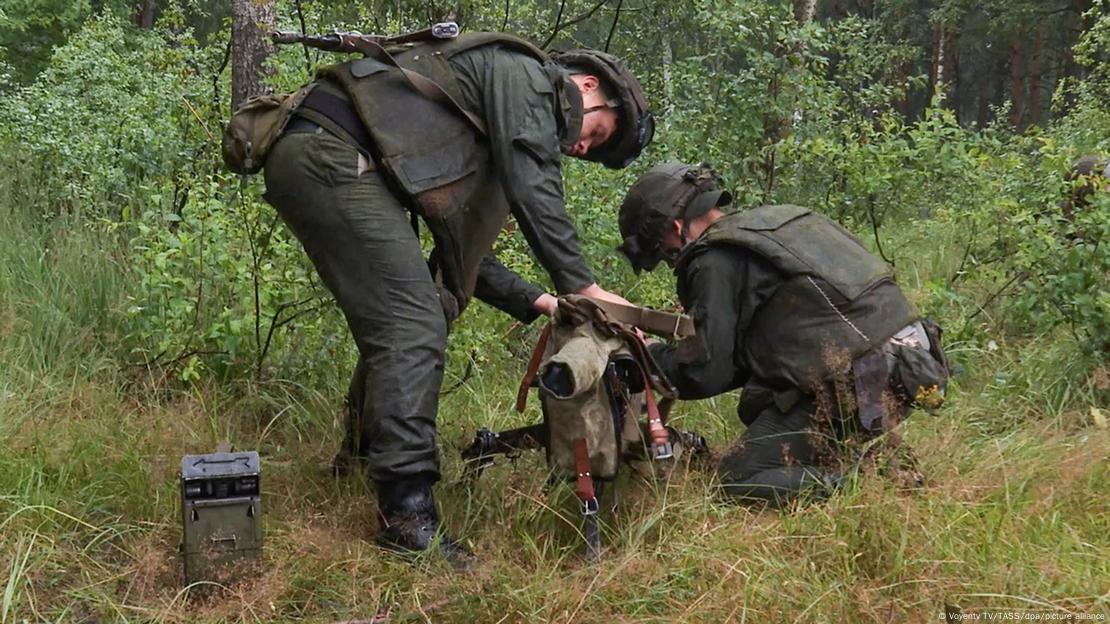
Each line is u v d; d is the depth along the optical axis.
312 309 4.11
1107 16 9.96
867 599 2.57
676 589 2.73
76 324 4.42
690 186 3.49
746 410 3.51
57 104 6.95
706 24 6.46
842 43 7.62
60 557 2.88
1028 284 4.81
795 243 3.33
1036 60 22.84
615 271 5.23
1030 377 4.61
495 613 2.63
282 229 4.28
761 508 3.24
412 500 2.97
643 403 3.30
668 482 3.21
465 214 3.16
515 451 3.32
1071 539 2.91
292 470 3.56
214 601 2.71
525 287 3.46
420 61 3.05
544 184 2.97
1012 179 5.67
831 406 3.25
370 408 2.99
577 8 7.09
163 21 7.89
